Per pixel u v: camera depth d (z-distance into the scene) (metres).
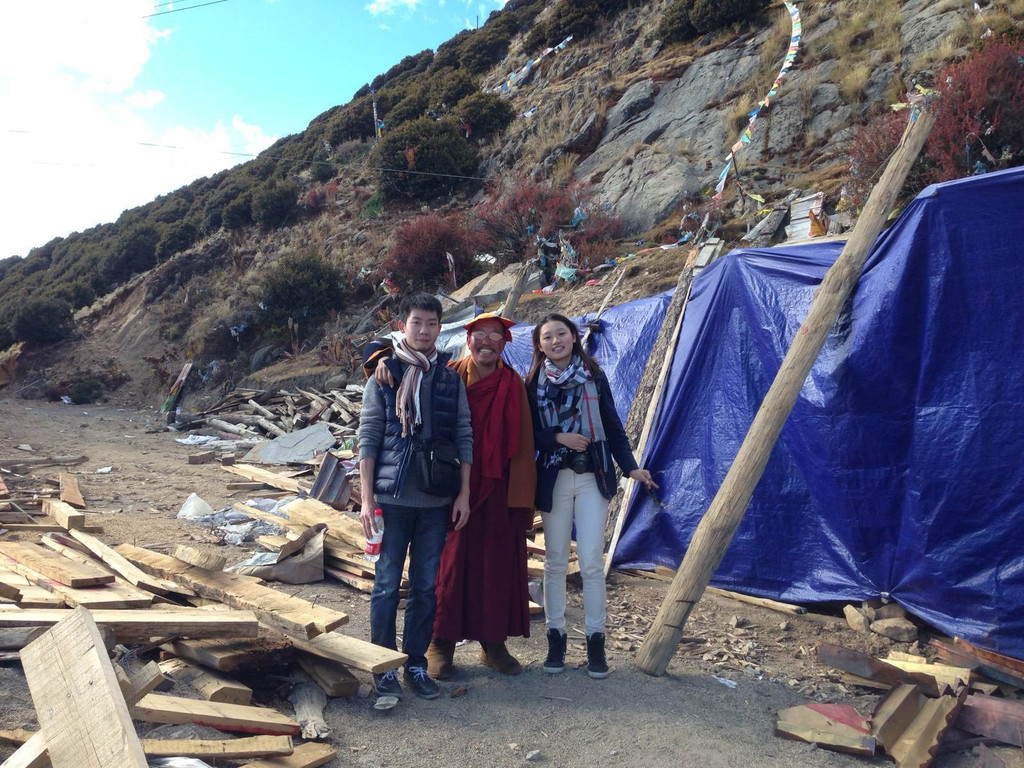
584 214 17.73
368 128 37.66
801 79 18.89
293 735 2.90
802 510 5.20
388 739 3.03
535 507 3.86
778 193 15.42
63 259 49.03
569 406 3.87
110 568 4.39
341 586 5.03
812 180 15.27
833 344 5.07
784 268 5.81
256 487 8.73
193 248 33.97
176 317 28.75
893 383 4.79
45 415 18.42
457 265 20.14
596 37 30.83
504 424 3.69
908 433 4.72
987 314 4.47
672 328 6.65
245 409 17.16
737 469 4.32
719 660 4.32
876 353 4.85
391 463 3.39
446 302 17.45
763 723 3.57
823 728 3.41
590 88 25.88
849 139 16.02
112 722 2.11
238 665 3.27
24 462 10.06
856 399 4.92
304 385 18.17
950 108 10.56
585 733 3.28
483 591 3.68
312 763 2.71
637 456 6.27
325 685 3.29
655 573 5.95
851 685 4.07
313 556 5.08
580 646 4.39
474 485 3.65
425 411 3.40
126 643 3.26
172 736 2.63
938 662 4.30
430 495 3.42
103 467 10.30
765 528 5.32
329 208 30.12
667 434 6.16
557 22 32.28
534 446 3.82
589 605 3.91
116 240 41.25
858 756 3.29
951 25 16.98
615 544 6.17
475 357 3.72
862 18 19.30
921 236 4.71
